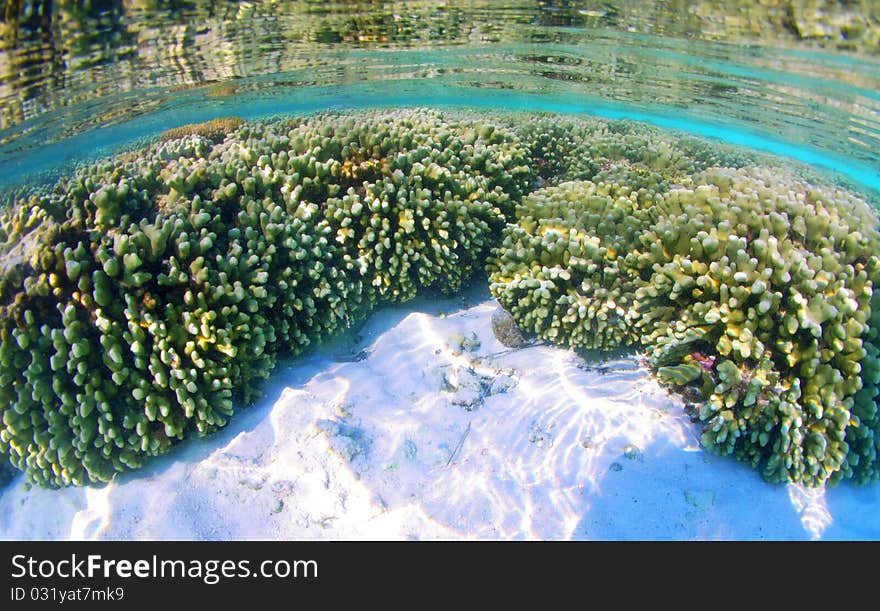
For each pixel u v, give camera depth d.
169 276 4.20
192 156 7.20
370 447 4.27
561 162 7.63
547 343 5.21
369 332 5.61
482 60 12.95
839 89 10.09
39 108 10.59
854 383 3.86
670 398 4.51
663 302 4.55
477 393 4.75
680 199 5.01
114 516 4.09
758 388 3.84
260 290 4.41
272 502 4.05
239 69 12.02
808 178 13.73
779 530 3.84
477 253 5.90
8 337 4.02
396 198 5.24
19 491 4.70
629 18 8.88
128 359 4.14
